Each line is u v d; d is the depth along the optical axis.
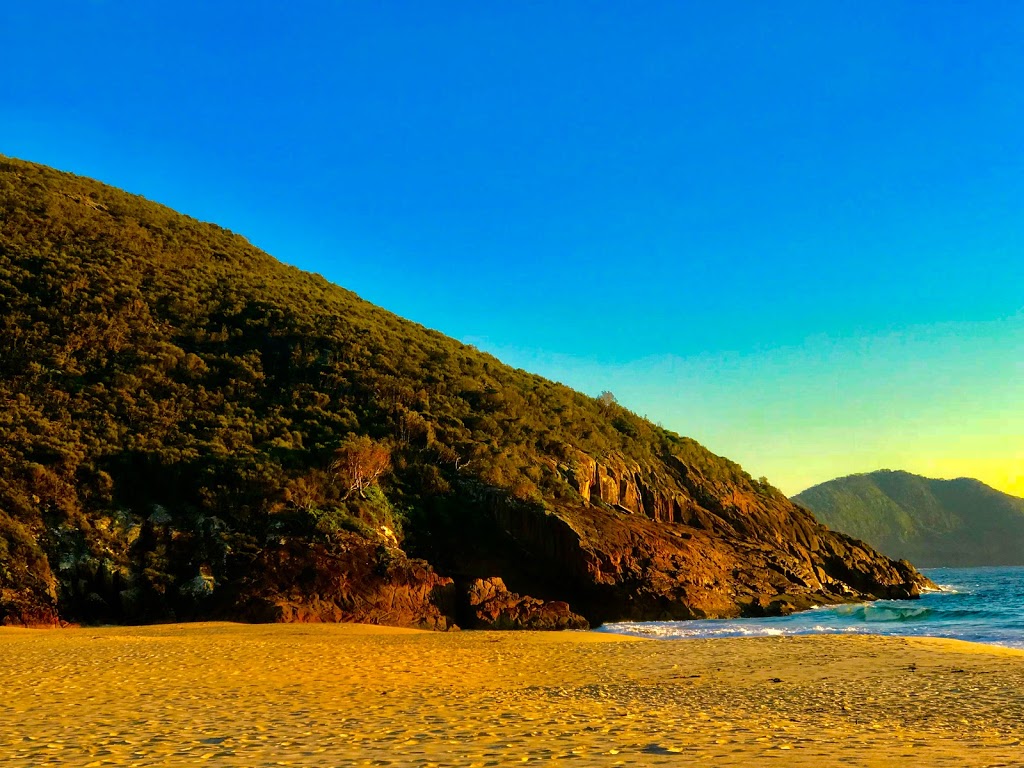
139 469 48.47
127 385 56.75
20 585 38.69
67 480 45.62
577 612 47.78
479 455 58.62
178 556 43.50
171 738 10.33
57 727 11.32
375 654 24.91
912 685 17.23
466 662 23.70
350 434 56.19
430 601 44.47
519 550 50.19
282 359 66.88
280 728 11.33
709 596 50.28
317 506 47.09
